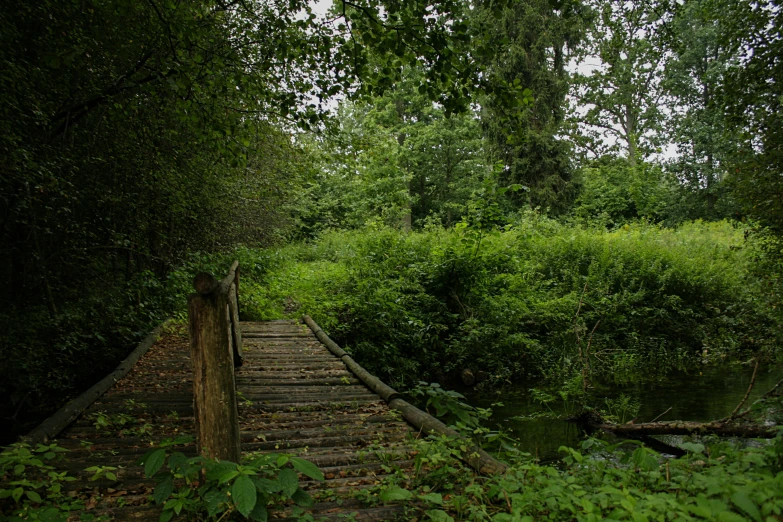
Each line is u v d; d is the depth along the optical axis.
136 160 8.72
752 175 6.73
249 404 5.12
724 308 12.46
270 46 6.50
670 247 14.34
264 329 9.98
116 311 8.24
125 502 2.92
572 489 2.61
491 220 11.31
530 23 20.73
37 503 2.87
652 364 10.78
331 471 3.46
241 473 2.37
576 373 9.43
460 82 5.05
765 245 7.28
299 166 9.33
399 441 4.11
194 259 11.62
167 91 6.83
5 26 5.42
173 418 4.64
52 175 6.16
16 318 6.64
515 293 11.94
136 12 6.56
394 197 25.77
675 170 24.12
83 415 4.68
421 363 10.14
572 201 22.27
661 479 2.82
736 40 6.52
